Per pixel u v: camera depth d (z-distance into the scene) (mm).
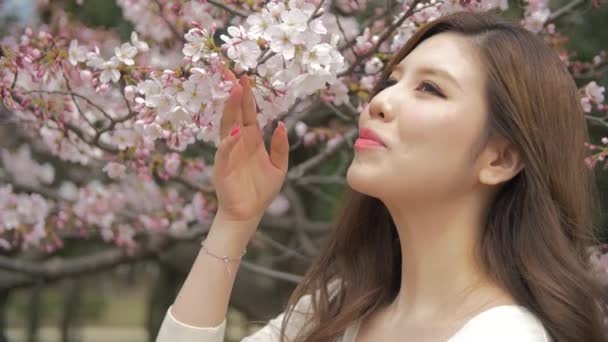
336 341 1812
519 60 1593
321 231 4305
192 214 3303
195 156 3514
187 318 1724
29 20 3412
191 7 2473
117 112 2604
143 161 2510
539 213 1620
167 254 4605
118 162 2500
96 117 2625
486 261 1634
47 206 3172
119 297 10180
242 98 1604
